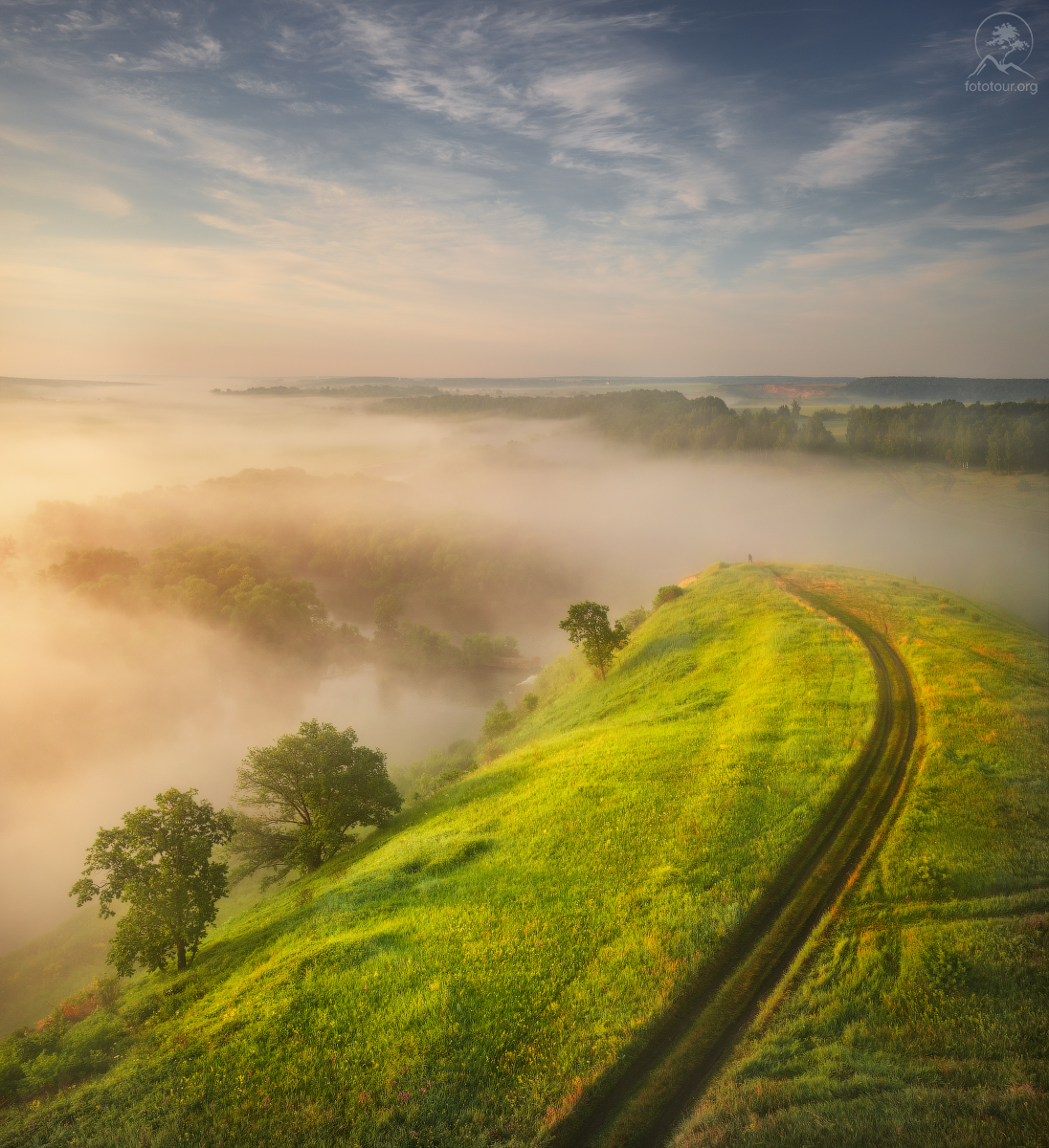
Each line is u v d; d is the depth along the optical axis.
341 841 51.00
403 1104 19.12
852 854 27.81
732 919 24.66
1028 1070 16.97
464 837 37.03
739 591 84.06
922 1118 15.96
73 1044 27.25
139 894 35.47
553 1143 17.31
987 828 27.88
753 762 37.25
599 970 23.38
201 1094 21.16
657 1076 18.91
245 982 27.59
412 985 24.22
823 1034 19.25
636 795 36.41
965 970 20.53
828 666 51.34
